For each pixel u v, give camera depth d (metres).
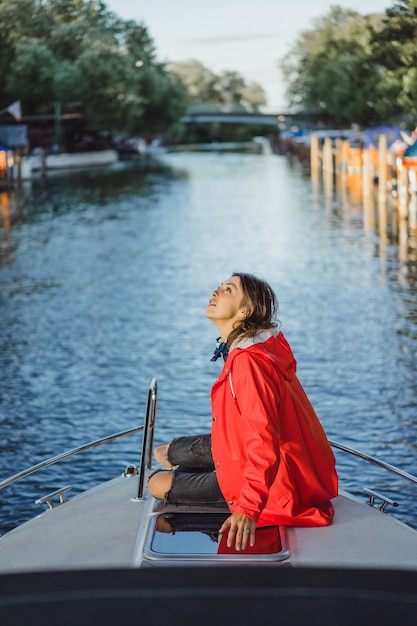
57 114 63.59
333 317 16.88
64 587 2.02
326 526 3.71
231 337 3.72
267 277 21.55
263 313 3.76
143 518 3.80
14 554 3.59
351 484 9.21
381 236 27.98
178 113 84.56
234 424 3.61
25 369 13.65
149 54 84.38
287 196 43.47
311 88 87.00
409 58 46.31
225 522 3.40
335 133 64.75
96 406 11.86
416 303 18.02
